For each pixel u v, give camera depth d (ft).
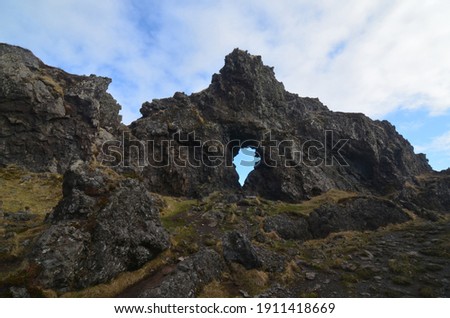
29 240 71.97
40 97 165.89
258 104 241.96
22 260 64.75
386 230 147.84
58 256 64.13
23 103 159.53
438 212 200.23
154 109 221.87
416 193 223.92
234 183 209.26
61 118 171.63
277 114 251.39
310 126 240.94
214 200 170.30
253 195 189.06
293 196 185.47
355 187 222.69
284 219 140.87
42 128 163.12
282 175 195.31
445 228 142.20
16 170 145.38
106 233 73.77
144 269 76.38
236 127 221.87
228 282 77.15
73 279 63.87
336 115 264.72
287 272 84.69
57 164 159.94
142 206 88.69
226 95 239.30
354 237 132.57
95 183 86.07
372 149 241.35
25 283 58.85
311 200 184.44
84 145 172.24
